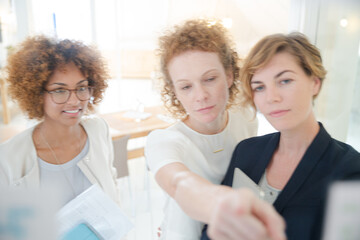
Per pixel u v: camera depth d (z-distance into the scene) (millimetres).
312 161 501
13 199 224
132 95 3566
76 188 824
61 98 728
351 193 224
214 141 724
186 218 696
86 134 895
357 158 478
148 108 2668
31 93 719
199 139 708
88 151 861
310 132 531
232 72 688
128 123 2244
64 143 824
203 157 678
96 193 787
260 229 223
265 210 242
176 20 3150
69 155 832
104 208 775
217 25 663
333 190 227
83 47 778
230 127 777
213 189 385
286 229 487
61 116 752
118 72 3496
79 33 2119
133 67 3967
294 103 484
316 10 1608
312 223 465
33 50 701
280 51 485
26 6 1713
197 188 403
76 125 852
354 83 1613
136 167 2723
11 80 740
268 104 498
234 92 722
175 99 724
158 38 672
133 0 3268
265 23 2881
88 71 774
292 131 535
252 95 549
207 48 576
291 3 1688
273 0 2637
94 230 742
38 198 227
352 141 1615
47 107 744
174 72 603
